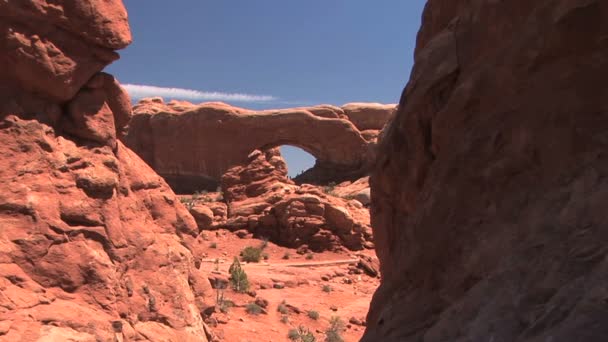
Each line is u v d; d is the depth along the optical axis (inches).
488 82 205.3
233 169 2091.5
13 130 494.9
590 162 146.6
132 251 536.7
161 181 645.9
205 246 1571.1
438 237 200.5
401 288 226.8
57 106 538.3
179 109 2581.2
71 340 416.5
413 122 272.7
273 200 1784.0
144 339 489.1
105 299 478.3
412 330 186.2
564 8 169.3
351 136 2377.0
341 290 1184.2
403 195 301.1
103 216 515.8
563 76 167.9
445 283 187.6
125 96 617.9
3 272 428.8
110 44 554.3
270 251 1581.0
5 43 484.1
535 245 139.6
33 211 468.1
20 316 409.4
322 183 2400.3
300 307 962.7
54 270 462.0
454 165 205.6
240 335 738.2
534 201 159.3
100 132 559.5
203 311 602.9
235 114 2410.2
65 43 526.9
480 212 183.9
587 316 98.0
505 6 211.0
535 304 120.3
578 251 121.8
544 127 168.2
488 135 193.3
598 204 129.1
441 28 312.7
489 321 126.3
